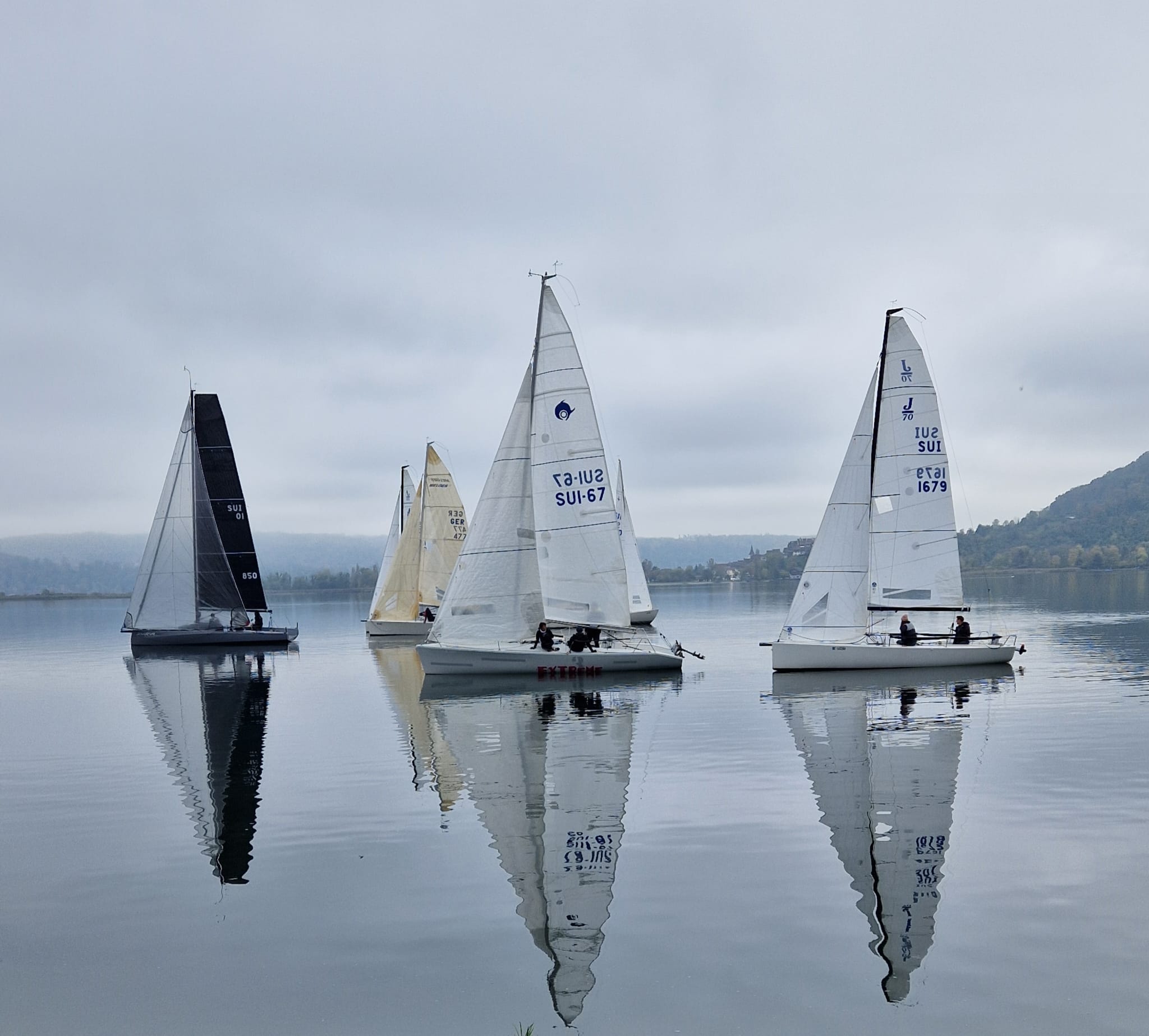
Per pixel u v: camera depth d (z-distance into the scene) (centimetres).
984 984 1035
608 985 1055
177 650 5862
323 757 2306
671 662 3819
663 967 1091
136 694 3719
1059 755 2133
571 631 3950
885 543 3672
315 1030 984
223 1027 997
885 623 3738
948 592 3644
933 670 3703
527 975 1083
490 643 3838
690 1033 955
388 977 1092
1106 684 3297
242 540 6156
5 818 1794
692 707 2984
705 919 1217
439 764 2183
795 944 1140
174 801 1892
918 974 1062
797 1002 1006
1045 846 1473
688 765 2114
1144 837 1508
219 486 6138
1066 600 9550
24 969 1138
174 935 1220
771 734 2472
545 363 3784
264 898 1336
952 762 2083
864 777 1958
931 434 3625
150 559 5975
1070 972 1058
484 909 1273
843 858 1432
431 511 6600
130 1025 1007
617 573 3853
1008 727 2494
